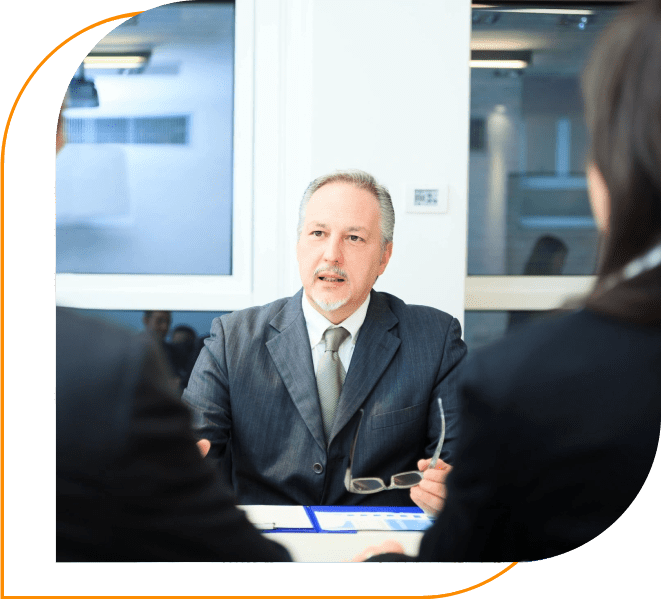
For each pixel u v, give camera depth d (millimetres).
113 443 1321
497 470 837
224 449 1806
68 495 1477
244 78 1985
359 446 1789
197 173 2012
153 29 1988
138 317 1992
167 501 1473
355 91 1899
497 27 2135
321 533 1562
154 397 1206
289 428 1795
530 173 2162
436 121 1908
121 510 1506
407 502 1789
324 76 1898
